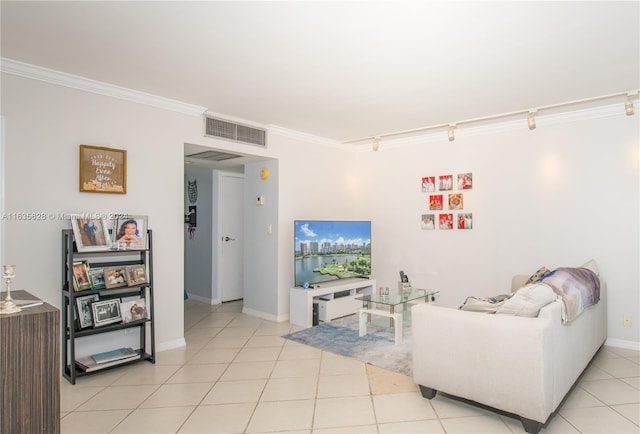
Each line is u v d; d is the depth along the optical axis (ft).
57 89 10.25
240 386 9.82
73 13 7.30
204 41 8.42
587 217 13.39
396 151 18.16
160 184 12.32
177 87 11.28
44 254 10.01
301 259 15.84
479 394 8.13
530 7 7.07
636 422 8.05
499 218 15.21
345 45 8.59
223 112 13.78
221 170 20.18
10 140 9.52
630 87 11.21
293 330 14.84
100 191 10.88
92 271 10.41
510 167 14.97
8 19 7.52
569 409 8.61
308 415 8.36
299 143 16.93
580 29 7.89
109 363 10.59
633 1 6.88
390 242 18.34
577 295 9.18
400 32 7.99
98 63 9.61
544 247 14.23
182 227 12.89
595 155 13.25
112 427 7.88
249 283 17.42
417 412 8.47
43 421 5.74
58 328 5.90
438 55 9.09
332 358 11.82
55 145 10.21
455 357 8.46
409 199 17.70
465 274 16.03
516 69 9.89
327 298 16.58
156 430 7.78
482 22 7.60
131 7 7.09
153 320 11.37
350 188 19.40
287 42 8.46
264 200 16.66
